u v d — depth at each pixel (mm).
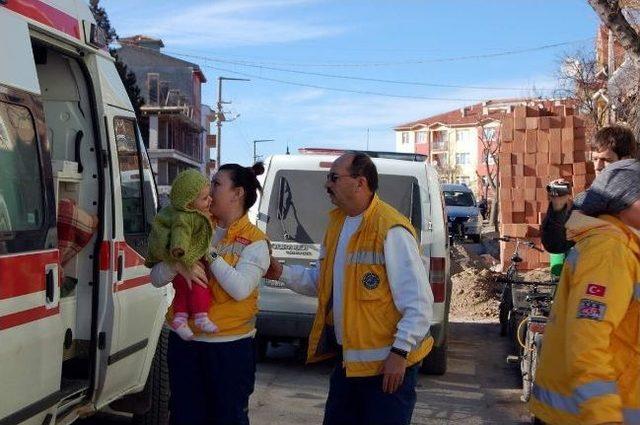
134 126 5910
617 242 3055
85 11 5301
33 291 4105
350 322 4023
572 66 28594
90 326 5125
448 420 7207
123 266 5379
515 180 16422
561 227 5801
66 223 4965
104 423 6582
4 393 3809
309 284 4637
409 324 3914
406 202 8383
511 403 7852
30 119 4281
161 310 6051
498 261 20406
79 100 5285
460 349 10625
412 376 4094
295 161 8617
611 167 3225
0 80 4000
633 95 16188
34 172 4281
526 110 16516
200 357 4328
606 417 2885
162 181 54969
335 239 4215
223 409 4336
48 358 4242
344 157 4109
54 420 4449
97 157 5242
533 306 8422
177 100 57844
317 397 7781
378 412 4012
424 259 8234
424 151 94500
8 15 4156
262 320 8398
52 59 5250
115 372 5301
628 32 9891
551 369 3188
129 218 5641
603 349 2947
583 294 3014
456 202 30344
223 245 4375
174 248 4047
